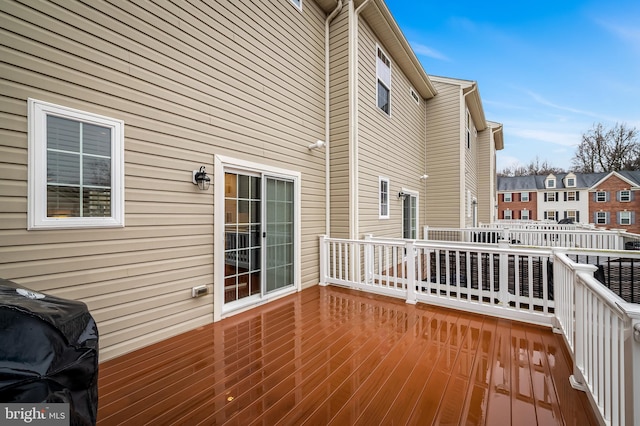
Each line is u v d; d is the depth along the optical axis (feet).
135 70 8.72
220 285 11.13
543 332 9.69
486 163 46.24
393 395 6.37
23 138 6.73
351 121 16.90
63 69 7.31
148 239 9.02
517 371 7.29
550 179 90.02
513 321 10.73
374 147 19.89
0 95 6.43
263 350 8.58
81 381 3.62
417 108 28.91
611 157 88.84
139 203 8.79
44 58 7.02
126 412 5.85
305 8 16.16
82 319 4.06
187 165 10.11
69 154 7.43
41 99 6.96
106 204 8.10
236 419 5.65
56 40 7.20
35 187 6.86
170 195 9.59
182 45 9.98
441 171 30.48
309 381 6.95
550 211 88.74
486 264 17.60
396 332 9.85
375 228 19.94
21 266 6.67
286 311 12.07
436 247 12.78
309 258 16.16
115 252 8.27
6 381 2.92
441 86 30.63
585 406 5.90
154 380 7.02
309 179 16.25
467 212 33.88
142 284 8.86
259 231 13.04
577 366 6.61
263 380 7.01
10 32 6.56
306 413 5.81
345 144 17.16
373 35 19.95
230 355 8.29
